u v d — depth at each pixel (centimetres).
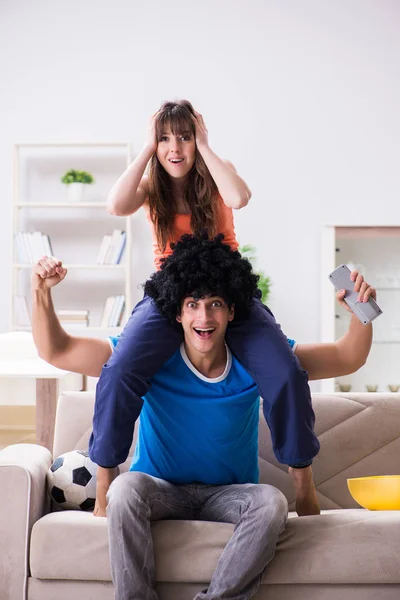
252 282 220
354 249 539
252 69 591
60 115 595
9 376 367
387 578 206
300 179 589
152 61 594
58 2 597
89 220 596
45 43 598
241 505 210
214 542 206
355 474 259
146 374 212
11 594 216
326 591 208
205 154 231
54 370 379
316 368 240
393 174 587
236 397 219
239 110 591
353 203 588
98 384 214
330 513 224
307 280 587
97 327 566
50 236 597
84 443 263
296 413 213
